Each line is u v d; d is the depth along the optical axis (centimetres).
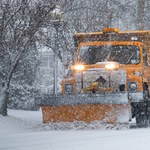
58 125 1667
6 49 1908
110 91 1694
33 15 1850
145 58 1905
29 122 1983
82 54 1919
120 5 2916
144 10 3478
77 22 2634
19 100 3488
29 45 1961
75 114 1664
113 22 3036
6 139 1310
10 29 1912
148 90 1842
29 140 1255
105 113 1636
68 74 1895
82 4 2591
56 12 1991
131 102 1753
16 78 3481
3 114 1912
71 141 1201
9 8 1859
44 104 1667
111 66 1708
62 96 1648
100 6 2703
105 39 1956
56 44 2328
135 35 1936
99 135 1352
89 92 1709
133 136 1305
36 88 3584
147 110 1808
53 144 1138
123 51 1886
